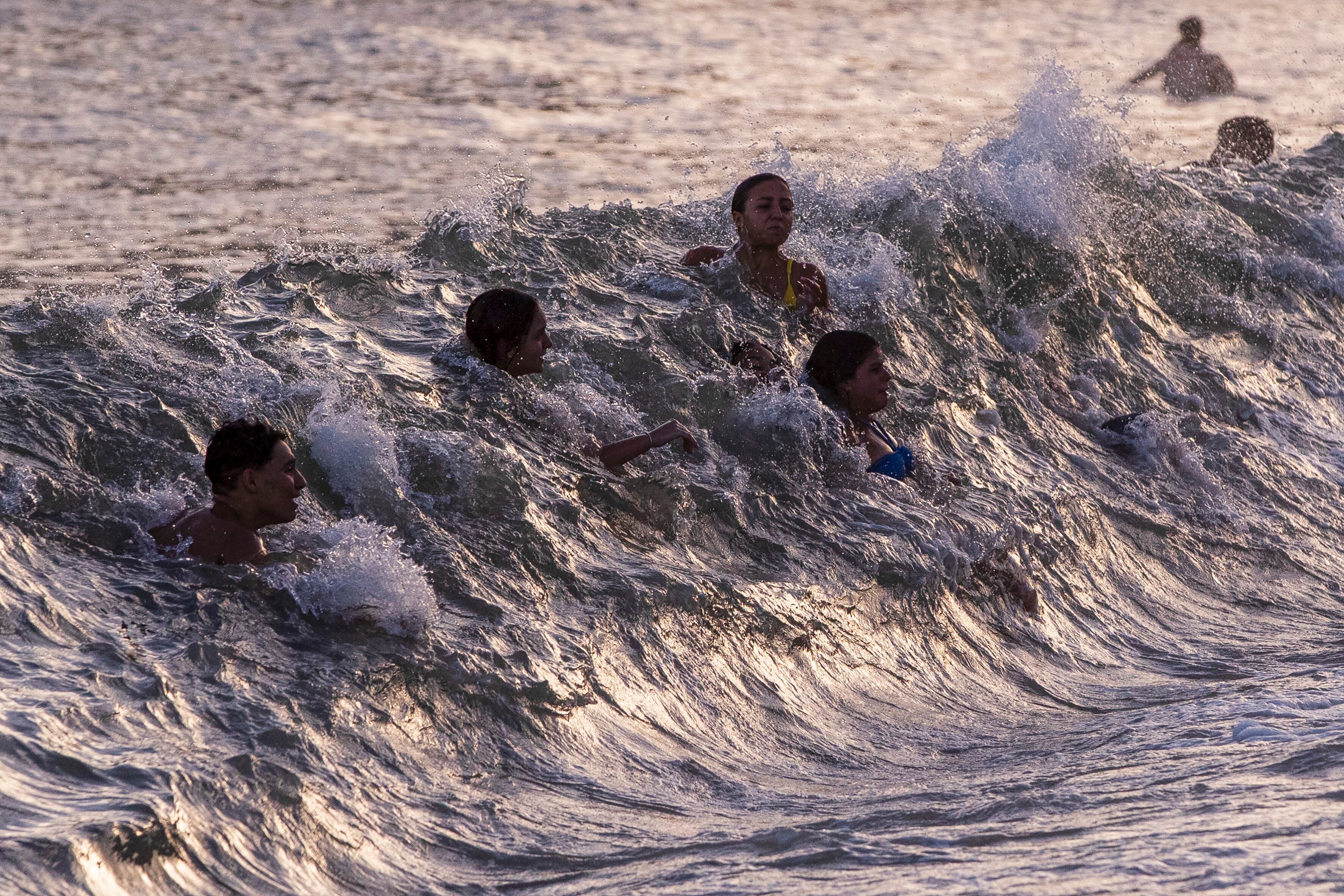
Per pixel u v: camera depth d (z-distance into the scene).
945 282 31.84
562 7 105.06
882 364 25.36
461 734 16.25
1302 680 21.33
